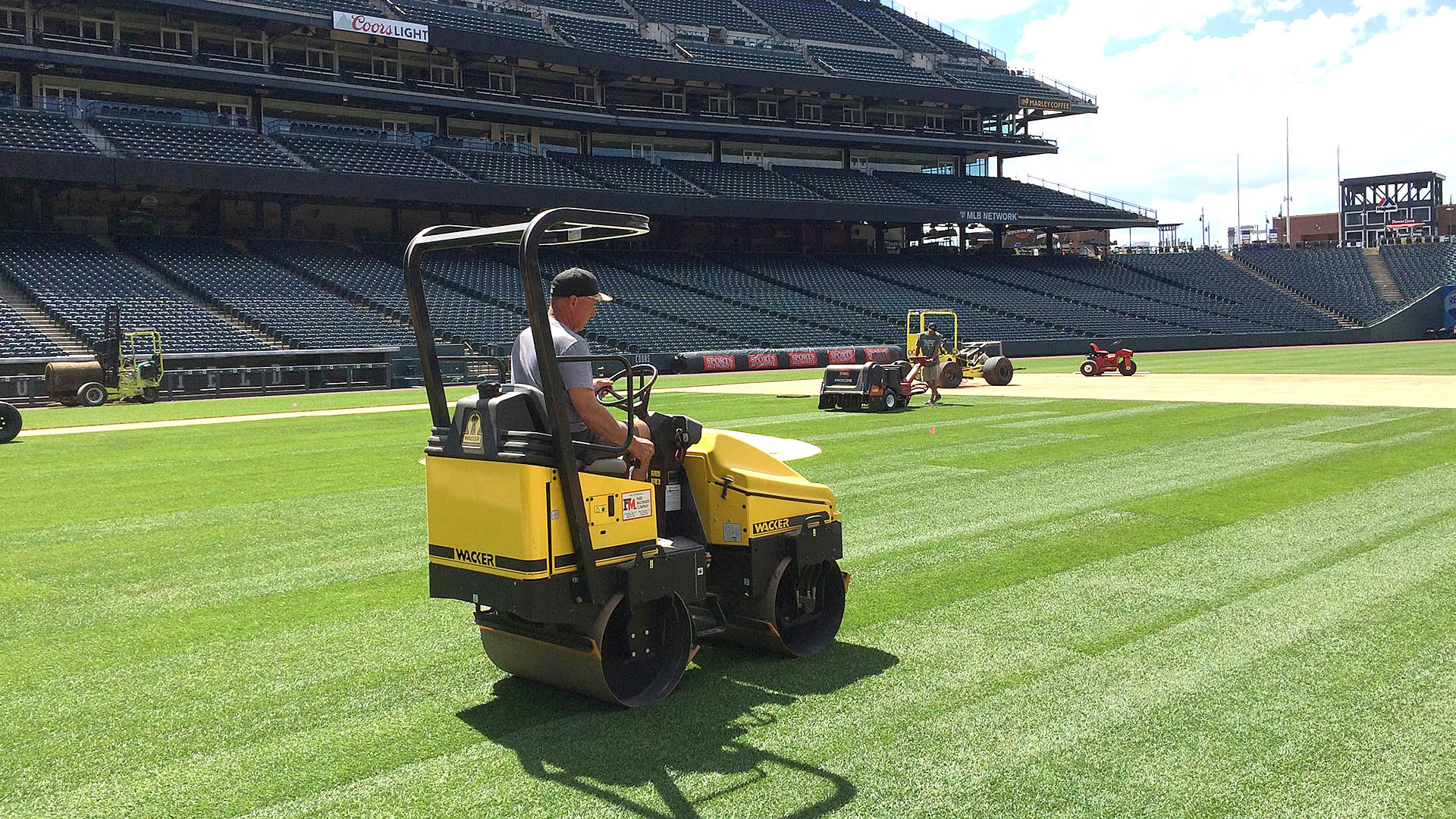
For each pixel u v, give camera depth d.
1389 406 17.95
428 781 3.78
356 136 43.22
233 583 6.86
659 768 3.87
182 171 34.66
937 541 7.83
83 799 3.70
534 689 4.77
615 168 48.69
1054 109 57.72
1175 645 5.23
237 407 23.81
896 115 57.94
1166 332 52.97
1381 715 4.26
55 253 34.06
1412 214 78.38
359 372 31.52
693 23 55.53
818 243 55.75
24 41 34.84
